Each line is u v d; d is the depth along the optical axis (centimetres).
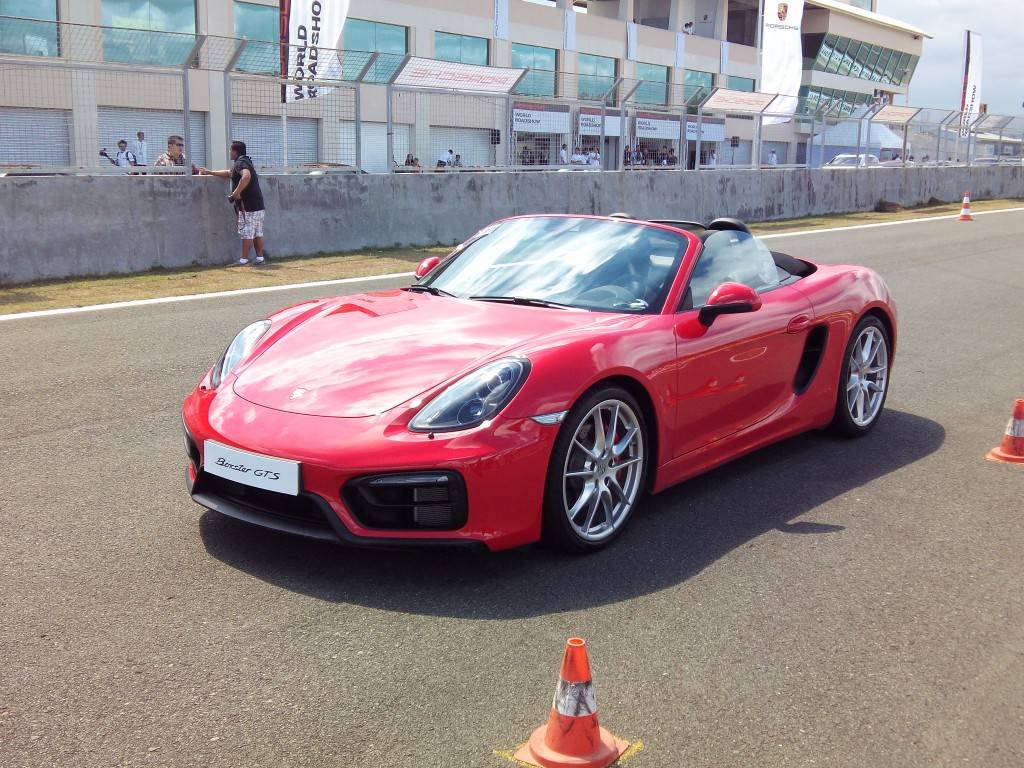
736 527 382
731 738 238
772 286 465
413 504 313
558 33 3684
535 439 322
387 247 1345
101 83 1098
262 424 329
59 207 1020
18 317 804
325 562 336
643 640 288
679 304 398
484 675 265
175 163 1143
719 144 1984
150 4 2436
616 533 362
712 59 4406
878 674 272
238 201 1130
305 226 1250
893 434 527
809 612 309
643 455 369
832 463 471
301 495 315
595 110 1666
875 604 316
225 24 2591
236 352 387
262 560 337
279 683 258
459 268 450
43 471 428
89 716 241
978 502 419
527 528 328
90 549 343
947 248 1505
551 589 321
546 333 359
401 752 229
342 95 1289
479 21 3384
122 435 484
